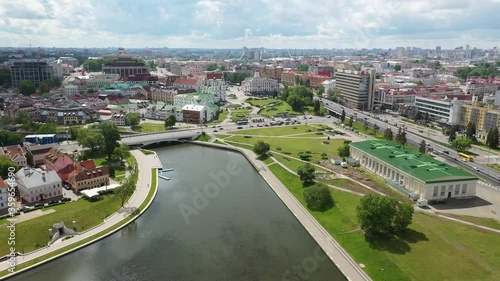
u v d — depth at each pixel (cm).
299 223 19462
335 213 19638
